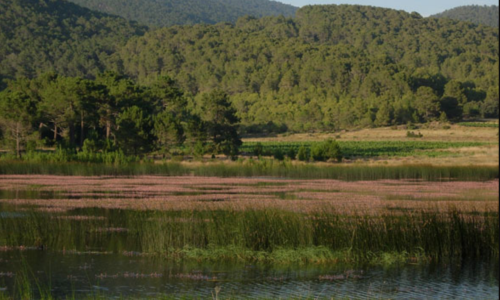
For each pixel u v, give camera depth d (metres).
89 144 68.94
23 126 66.62
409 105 160.75
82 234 20.80
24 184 40.19
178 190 37.09
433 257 18.27
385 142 127.00
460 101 163.88
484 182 47.59
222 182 45.09
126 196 32.53
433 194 35.66
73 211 25.91
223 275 16.39
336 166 58.69
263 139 145.50
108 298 14.04
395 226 18.94
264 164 59.44
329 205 26.16
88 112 76.75
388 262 17.62
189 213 22.38
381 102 172.12
